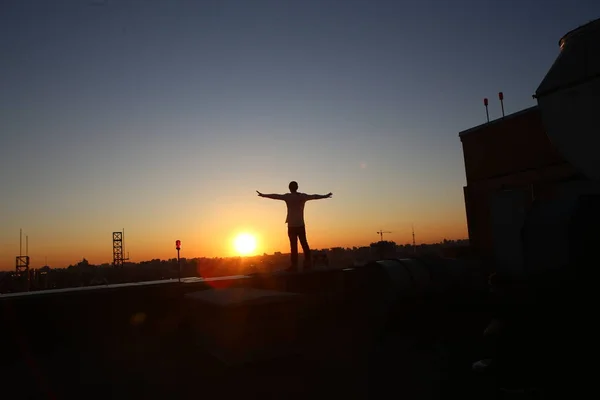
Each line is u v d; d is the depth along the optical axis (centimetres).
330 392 520
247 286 936
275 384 554
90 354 740
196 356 704
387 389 520
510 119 1064
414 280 885
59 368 668
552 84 547
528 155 1009
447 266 935
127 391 553
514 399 431
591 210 406
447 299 904
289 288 948
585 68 510
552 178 945
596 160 504
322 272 986
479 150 1160
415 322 870
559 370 401
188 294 836
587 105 508
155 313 869
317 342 773
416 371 580
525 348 426
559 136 545
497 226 477
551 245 406
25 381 616
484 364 543
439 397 484
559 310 400
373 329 851
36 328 780
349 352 700
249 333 634
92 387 576
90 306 824
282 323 660
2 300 763
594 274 384
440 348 693
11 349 755
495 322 468
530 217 434
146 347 775
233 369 615
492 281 476
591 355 383
